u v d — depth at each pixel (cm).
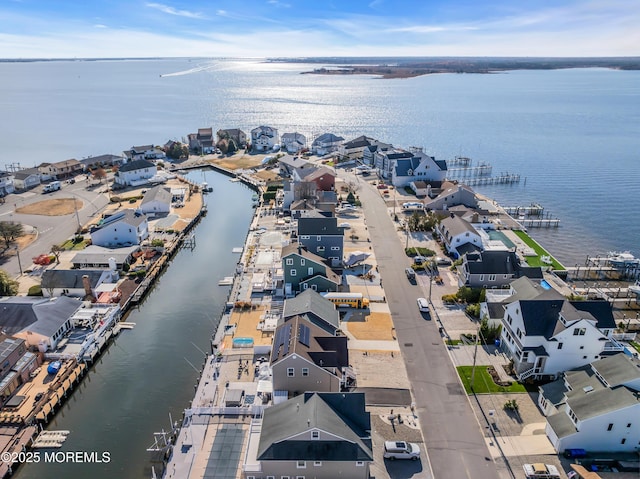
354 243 8712
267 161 15088
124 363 5694
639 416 3966
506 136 19912
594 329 4806
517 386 4966
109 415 4847
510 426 4431
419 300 6494
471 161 15888
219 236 9744
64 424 4728
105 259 7725
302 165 13238
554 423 4209
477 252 7138
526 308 5091
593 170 14600
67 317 5991
